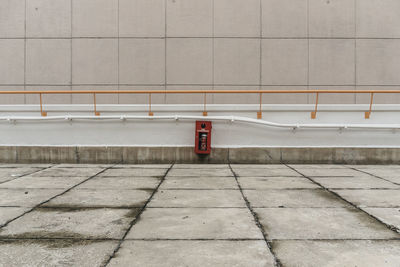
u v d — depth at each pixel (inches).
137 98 447.2
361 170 271.0
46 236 111.6
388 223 126.2
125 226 122.4
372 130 313.7
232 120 311.1
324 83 446.9
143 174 248.2
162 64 446.6
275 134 315.9
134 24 448.5
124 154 315.9
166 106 324.2
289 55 446.9
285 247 101.7
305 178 230.4
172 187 197.6
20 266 87.4
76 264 88.9
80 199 166.1
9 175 243.0
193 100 446.9
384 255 95.6
